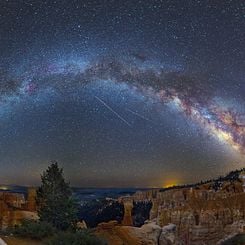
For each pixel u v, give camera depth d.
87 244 22.42
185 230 63.41
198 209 66.38
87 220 62.09
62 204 30.27
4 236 22.62
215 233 61.69
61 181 31.78
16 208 51.28
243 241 28.52
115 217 63.91
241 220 60.91
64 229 29.41
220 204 65.69
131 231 48.88
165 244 53.47
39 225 23.84
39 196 32.34
